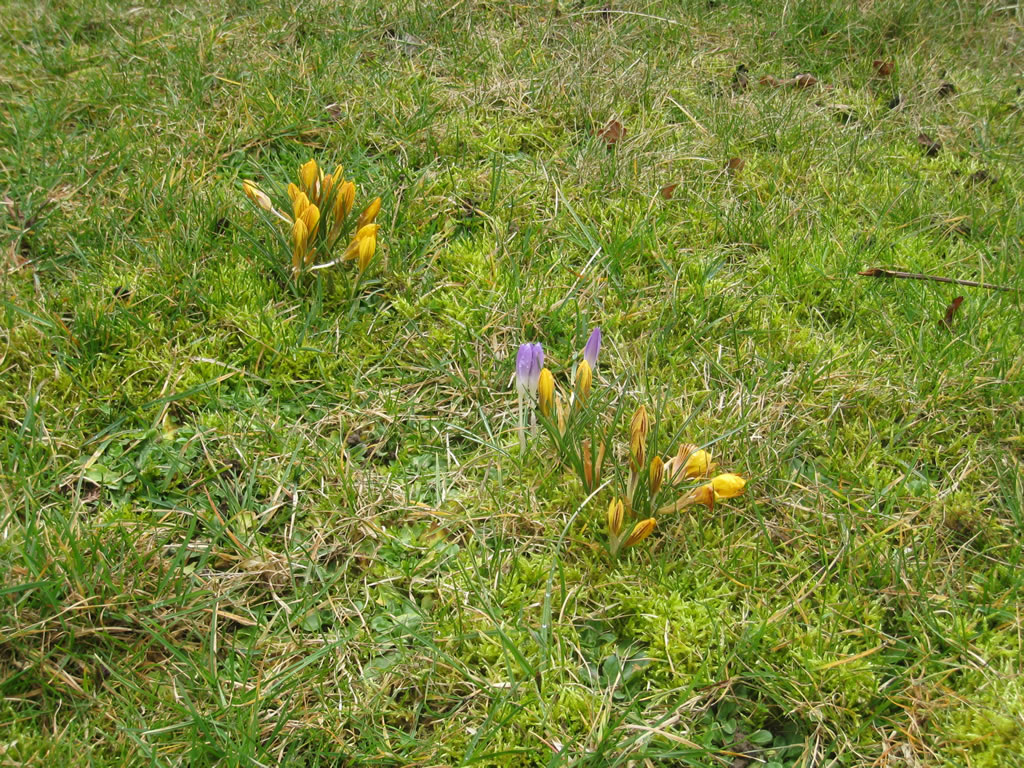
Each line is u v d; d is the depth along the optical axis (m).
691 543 1.03
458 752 0.93
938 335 1.18
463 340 1.17
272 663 0.97
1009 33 1.63
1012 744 0.93
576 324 1.17
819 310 1.21
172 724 0.93
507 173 1.34
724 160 1.37
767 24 1.59
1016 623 0.99
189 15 1.54
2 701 0.93
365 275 1.21
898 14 1.60
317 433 1.10
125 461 1.07
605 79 1.47
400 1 1.57
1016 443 1.11
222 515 1.05
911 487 1.08
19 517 1.02
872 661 0.97
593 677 0.97
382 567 1.03
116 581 0.98
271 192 1.29
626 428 1.09
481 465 1.08
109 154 1.31
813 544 1.04
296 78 1.44
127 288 1.18
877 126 1.44
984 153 1.41
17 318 1.14
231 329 1.16
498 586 1.00
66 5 1.56
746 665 0.97
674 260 1.26
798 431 1.11
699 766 0.92
